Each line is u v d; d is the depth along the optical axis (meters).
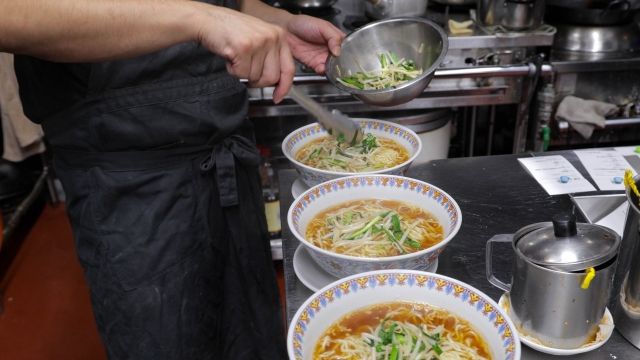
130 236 1.29
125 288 1.32
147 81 1.21
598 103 2.47
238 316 1.61
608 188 1.42
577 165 1.56
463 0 2.70
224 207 1.45
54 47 0.95
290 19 1.58
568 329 0.86
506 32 2.39
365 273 0.94
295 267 1.13
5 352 2.41
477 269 1.14
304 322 0.86
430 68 1.40
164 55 1.19
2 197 2.88
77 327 2.55
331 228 1.20
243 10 1.64
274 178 2.71
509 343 0.80
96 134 1.22
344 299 0.92
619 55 2.47
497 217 1.33
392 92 1.37
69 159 1.28
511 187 1.47
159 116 1.24
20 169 2.99
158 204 1.29
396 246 1.13
